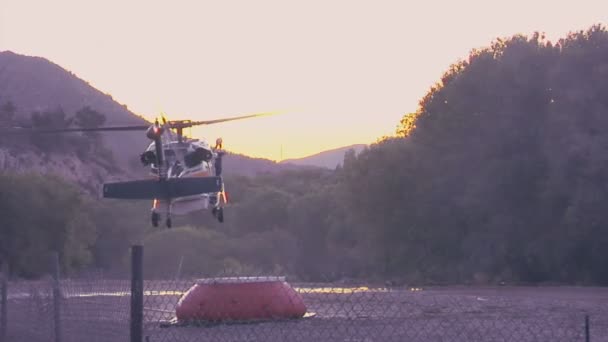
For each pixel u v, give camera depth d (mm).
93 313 41125
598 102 195875
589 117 195625
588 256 189625
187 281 43250
